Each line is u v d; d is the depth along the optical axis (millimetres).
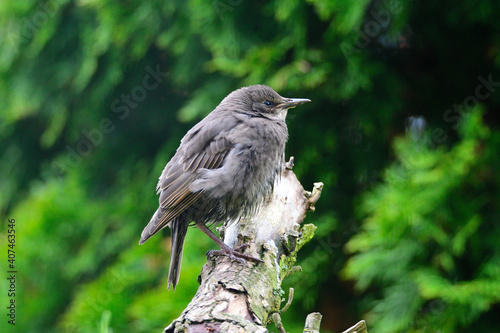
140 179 13266
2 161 15648
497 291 8508
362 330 5016
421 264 9414
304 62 10836
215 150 7387
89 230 13422
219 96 11656
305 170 10891
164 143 13758
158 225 7141
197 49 12414
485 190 9164
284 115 8219
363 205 9953
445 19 10359
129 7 12695
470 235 9156
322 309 10969
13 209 15703
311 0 9953
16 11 13820
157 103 13664
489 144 8930
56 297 13164
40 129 15227
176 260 7332
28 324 13062
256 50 10945
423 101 10922
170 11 12203
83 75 12969
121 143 13953
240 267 5723
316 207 10883
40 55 13992
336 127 11031
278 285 5801
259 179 7270
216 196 7191
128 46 13133
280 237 6527
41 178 15648
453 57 10852
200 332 4488
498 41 10023
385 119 10445
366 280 9641
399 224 9273
